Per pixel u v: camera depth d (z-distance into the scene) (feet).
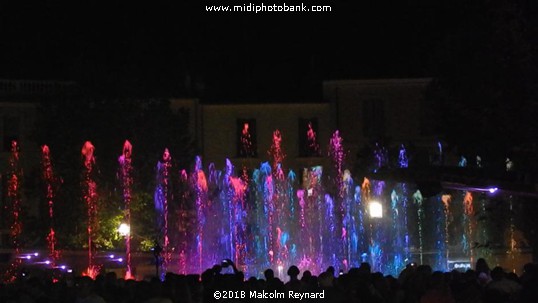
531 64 65.31
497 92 66.03
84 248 119.75
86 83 127.95
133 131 125.59
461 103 68.80
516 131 64.44
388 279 46.57
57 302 44.70
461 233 125.08
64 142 124.06
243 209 136.05
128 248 114.21
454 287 43.37
